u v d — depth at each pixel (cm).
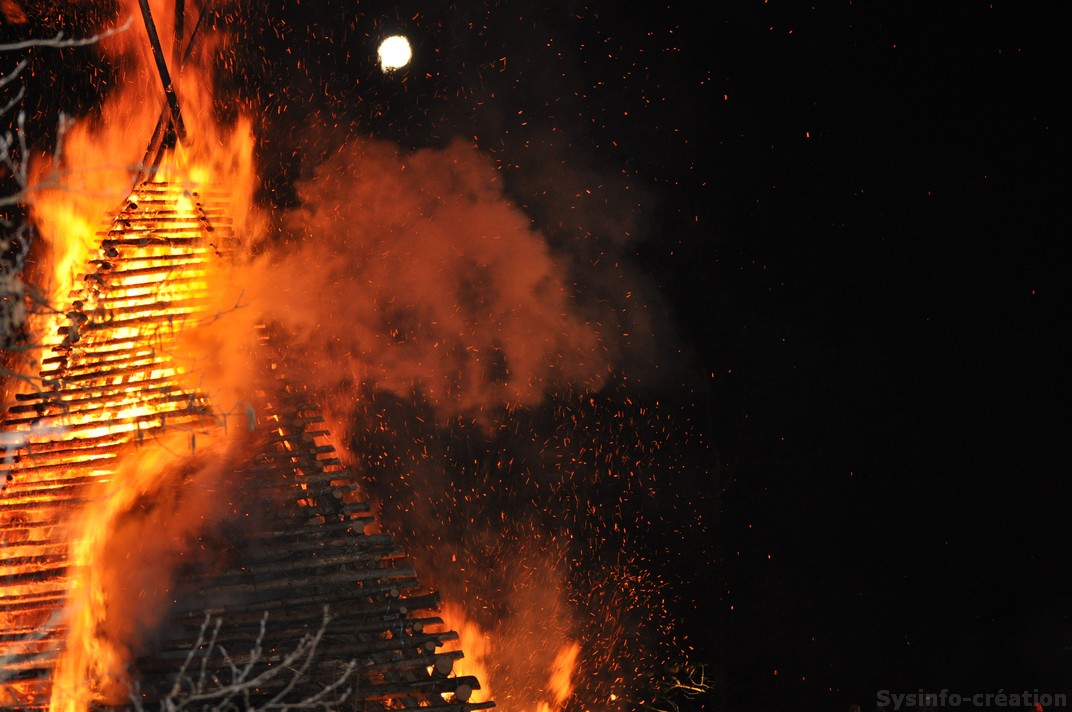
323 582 991
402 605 989
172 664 904
